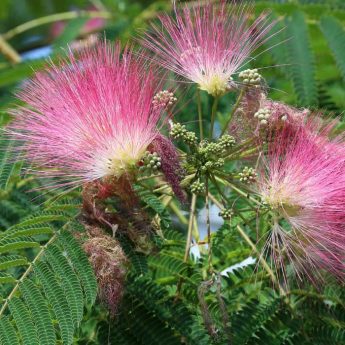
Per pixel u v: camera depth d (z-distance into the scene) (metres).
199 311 0.36
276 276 0.37
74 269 0.34
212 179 0.36
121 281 0.34
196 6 0.38
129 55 0.36
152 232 0.36
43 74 0.36
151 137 0.35
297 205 0.35
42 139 0.35
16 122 0.36
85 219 0.35
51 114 0.35
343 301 0.37
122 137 0.35
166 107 0.35
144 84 0.35
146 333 0.36
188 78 0.37
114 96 0.35
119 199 0.35
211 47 0.37
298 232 0.35
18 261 0.34
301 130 0.35
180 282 0.37
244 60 0.37
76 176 0.35
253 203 0.37
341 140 0.36
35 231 0.35
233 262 0.38
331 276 0.37
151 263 0.38
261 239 0.37
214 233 0.38
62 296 0.34
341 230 0.35
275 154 0.35
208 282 0.35
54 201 0.36
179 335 0.36
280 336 0.36
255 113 0.35
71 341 0.33
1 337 0.33
